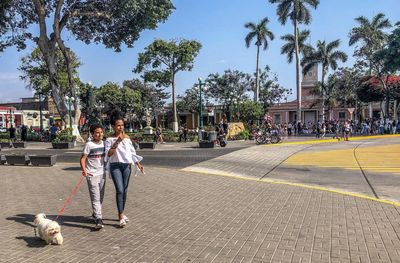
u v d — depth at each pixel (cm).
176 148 2455
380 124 4172
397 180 1113
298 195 920
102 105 6406
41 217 598
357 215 722
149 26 3359
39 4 3077
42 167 1498
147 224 673
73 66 4503
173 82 4712
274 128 3083
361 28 4809
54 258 507
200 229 640
